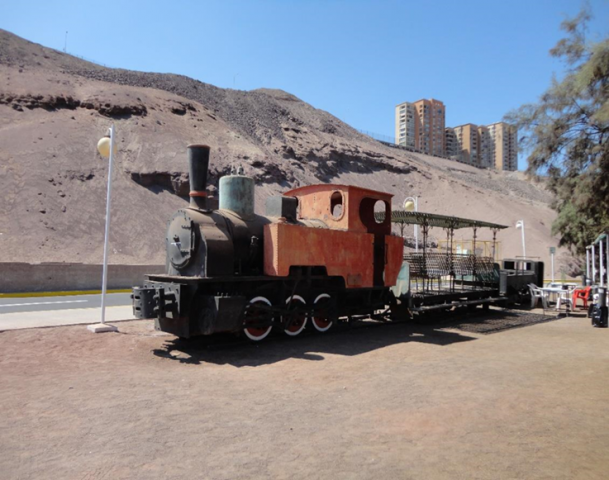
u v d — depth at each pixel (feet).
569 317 47.11
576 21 56.08
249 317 28.58
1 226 96.84
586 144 55.01
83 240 103.81
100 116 144.46
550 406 17.99
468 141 506.48
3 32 197.16
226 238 28.02
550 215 250.16
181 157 139.23
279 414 16.71
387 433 15.02
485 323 41.78
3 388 19.27
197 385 20.33
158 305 26.16
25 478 11.68
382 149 293.23
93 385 19.93
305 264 30.45
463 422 16.11
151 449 13.53
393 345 30.35
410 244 143.02
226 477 11.88
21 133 123.24
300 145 216.33
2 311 43.16
